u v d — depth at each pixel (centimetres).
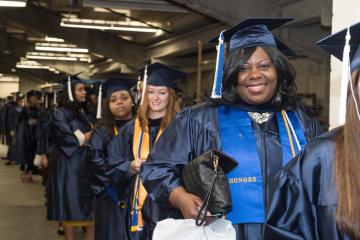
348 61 180
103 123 456
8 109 1509
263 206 219
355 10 367
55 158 568
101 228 434
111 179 393
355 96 170
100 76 3130
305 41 1095
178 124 245
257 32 232
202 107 245
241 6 1011
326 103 1309
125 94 459
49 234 664
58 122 559
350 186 161
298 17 989
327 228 169
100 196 438
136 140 384
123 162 387
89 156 446
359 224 160
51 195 566
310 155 179
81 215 559
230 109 238
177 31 1653
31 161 1102
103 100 489
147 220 348
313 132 238
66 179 560
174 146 240
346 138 165
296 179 182
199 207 212
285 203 184
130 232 370
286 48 263
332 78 390
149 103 385
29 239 638
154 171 236
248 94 230
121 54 2083
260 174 222
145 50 2106
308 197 178
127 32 1936
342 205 163
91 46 2027
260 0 1024
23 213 790
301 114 240
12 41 2681
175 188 226
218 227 215
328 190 171
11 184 1083
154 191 232
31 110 1115
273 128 232
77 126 562
